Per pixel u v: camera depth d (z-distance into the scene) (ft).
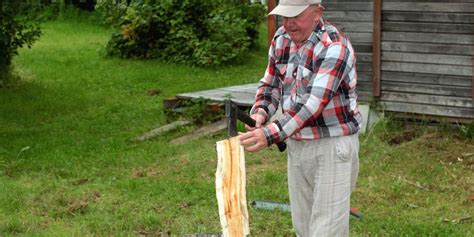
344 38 12.70
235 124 12.50
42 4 39.09
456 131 27.12
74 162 26.16
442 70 27.20
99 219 19.58
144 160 26.11
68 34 66.13
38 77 45.01
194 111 31.53
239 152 12.09
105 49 53.57
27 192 22.12
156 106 36.70
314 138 12.87
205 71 47.19
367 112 28.02
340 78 12.39
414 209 20.10
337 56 12.34
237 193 11.98
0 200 21.21
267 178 22.66
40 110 36.01
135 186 22.61
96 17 72.64
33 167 25.57
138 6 51.72
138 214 19.93
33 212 20.48
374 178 22.72
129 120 33.60
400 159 24.53
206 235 17.57
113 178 23.93
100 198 21.61
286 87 13.12
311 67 12.58
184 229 18.72
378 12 27.86
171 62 49.80
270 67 13.55
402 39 27.76
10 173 24.86
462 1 26.48
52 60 51.31
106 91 41.19
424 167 23.67
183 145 27.89
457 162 24.20
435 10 26.99
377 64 28.27
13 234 18.58
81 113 35.37
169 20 50.49
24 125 32.91
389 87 28.35
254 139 12.14
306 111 12.25
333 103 12.74
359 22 28.53
